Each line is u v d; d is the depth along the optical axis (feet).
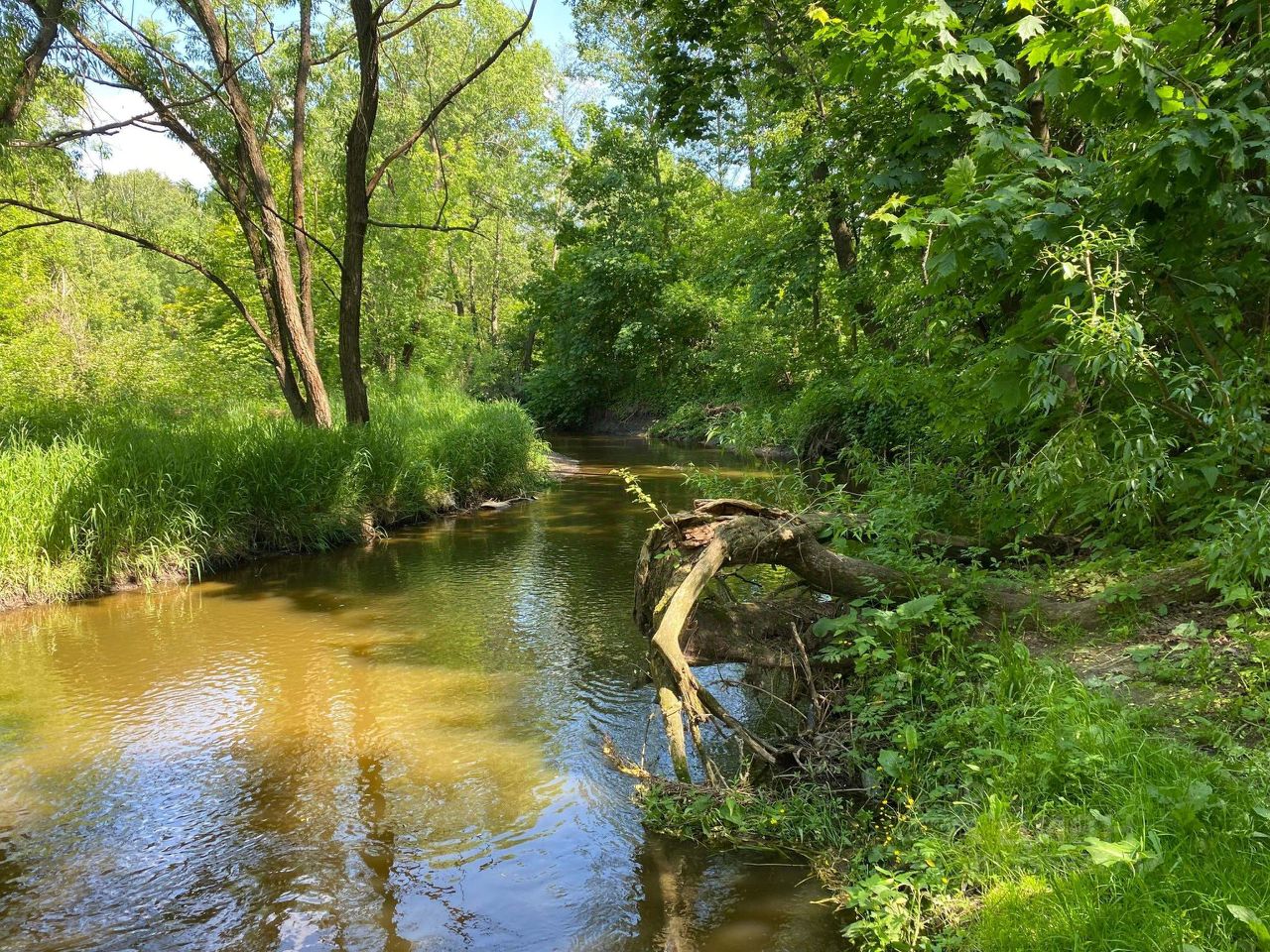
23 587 25.36
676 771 12.78
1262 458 12.64
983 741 10.92
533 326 121.60
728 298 90.43
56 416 35.88
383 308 77.66
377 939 9.78
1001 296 14.70
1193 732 9.60
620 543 34.81
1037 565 16.42
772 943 9.23
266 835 12.26
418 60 111.55
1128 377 13.24
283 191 61.82
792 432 52.75
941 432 20.21
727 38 37.24
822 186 43.27
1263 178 14.08
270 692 18.10
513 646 21.11
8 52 31.50
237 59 43.70
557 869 11.16
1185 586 12.98
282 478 33.91
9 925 10.17
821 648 15.94
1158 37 10.93
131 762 14.76
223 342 61.41
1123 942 6.84
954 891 8.76
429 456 42.80
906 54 13.66
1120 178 12.41
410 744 15.38
